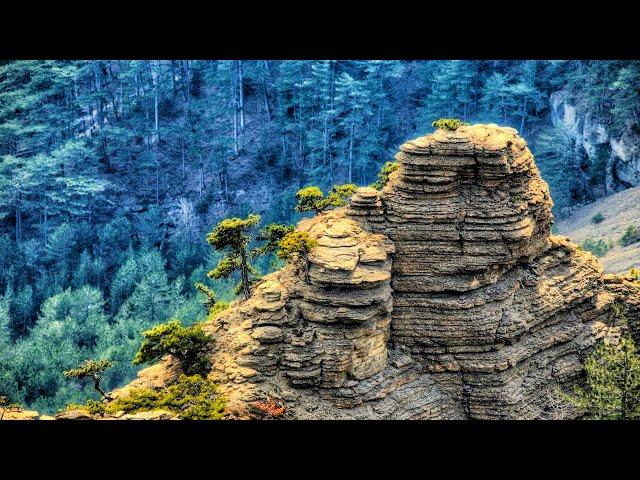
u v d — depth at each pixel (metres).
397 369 59.75
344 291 57.53
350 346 57.25
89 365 58.97
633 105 120.38
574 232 115.31
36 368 98.62
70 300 114.38
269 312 58.31
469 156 60.00
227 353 60.22
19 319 121.81
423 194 60.09
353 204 60.84
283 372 57.84
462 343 60.47
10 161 142.75
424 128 148.38
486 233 60.06
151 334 59.53
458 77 146.75
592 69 130.62
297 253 59.91
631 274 72.38
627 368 61.94
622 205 114.75
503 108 147.38
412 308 60.72
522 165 61.62
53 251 135.75
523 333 61.81
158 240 142.12
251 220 64.12
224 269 65.38
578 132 131.25
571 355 64.62
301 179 151.50
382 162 152.75
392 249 59.69
